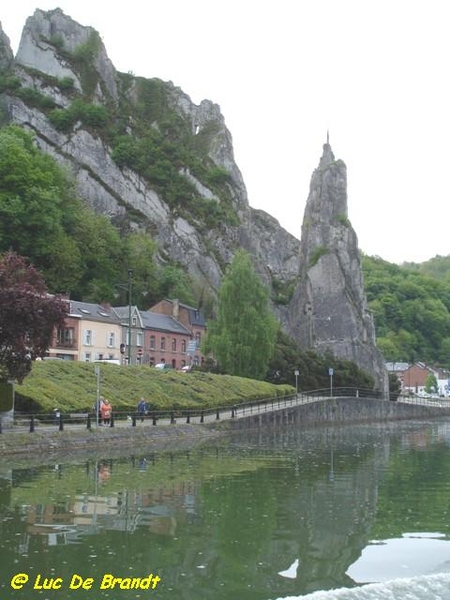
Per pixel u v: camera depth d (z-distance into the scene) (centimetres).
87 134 13950
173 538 1916
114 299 10725
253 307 8531
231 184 15438
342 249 13512
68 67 14975
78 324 8094
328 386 10050
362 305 13438
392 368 17788
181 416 5875
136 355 9131
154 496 2541
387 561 1750
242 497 2594
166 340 9831
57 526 2016
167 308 10681
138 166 14112
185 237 13675
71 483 2750
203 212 14238
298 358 9762
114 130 14438
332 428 7669
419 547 1889
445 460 4153
